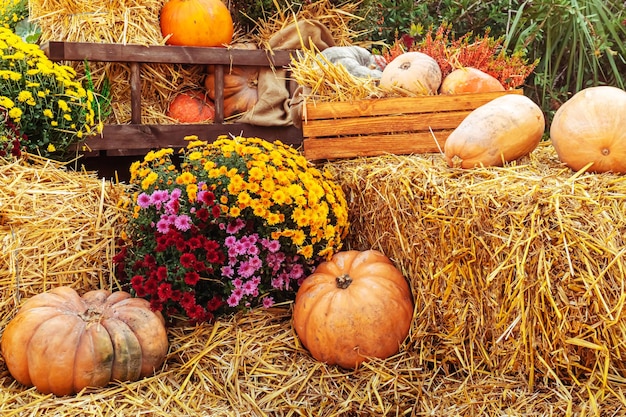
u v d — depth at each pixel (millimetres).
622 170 2059
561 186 1918
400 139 2771
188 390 2115
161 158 2709
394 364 2229
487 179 2137
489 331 2074
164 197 2398
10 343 2061
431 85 2842
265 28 3822
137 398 2037
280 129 3434
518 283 1887
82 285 2459
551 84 4324
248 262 2408
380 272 2352
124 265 2467
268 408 2072
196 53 3293
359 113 2775
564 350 1870
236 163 2510
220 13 3500
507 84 3010
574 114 2102
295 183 2551
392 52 3156
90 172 3080
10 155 2693
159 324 2199
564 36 4359
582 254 1797
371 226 2607
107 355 2055
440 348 2252
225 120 3555
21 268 2342
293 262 2525
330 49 3354
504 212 1934
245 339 2336
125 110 3418
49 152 2971
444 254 2160
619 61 4465
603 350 1806
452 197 2102
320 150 2811
